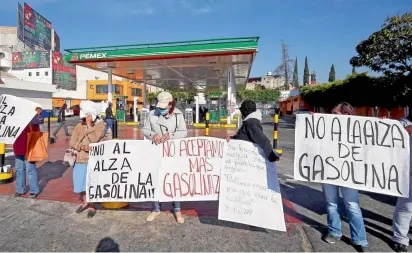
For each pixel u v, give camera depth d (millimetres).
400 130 2943
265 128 19656
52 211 3932
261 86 84250
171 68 17875
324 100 24609
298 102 40062
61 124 12109
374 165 3002
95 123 3893
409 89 11766
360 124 3088
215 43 13391
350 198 3064
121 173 3562
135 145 3590
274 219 3168
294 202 4426
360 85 15812
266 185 3270
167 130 3586
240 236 3264
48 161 7180
